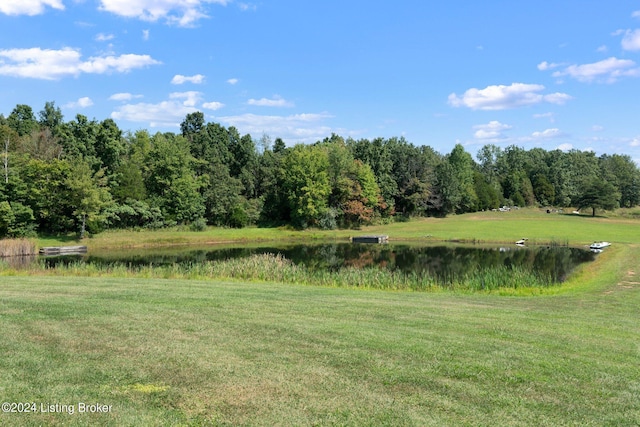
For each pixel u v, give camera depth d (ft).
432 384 20.99
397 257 129.49
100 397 18.33
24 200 148.66
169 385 19.72
